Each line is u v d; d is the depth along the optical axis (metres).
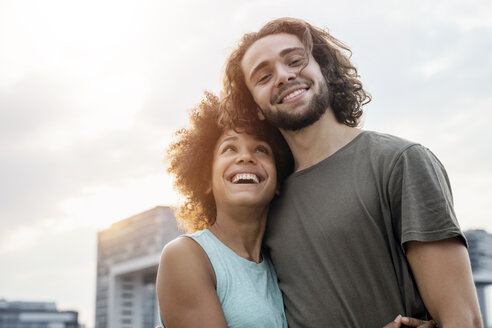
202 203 2.53
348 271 1.96
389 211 1.92
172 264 2.03
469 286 1.73
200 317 1.95
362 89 2.46
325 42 2.37
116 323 31.05
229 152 2.23
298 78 2.11
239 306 2.02
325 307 1.99
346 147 2.12
